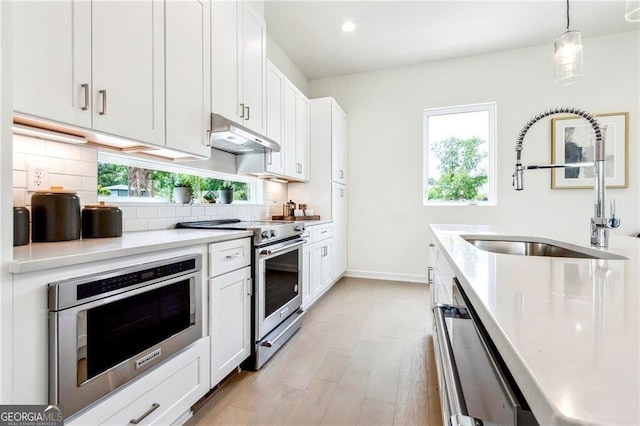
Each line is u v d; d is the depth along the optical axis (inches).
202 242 58.6
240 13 85.4
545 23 120.0
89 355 39.3
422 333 94.5
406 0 106.5
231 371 67.6
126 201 73.4
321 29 124.6
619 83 127.6
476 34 128.0
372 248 165.0
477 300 21.6
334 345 86.7
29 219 46.8
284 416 57.9
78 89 44.9
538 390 11.1
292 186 149.4
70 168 58.2
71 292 36.9
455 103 149.4
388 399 62.9
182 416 55.1
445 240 55.6
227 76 79.4
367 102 164.1
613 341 14.5
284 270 90.7
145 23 55.9
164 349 50.0
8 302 32.4
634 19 52.5
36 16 39.8
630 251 43.6
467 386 26.9
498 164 142.7
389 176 161.5
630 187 126.7
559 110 54.1
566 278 26.6
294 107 129.4
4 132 32.8
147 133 56.3
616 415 9.3
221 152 104.2
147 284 47.0
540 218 137.9
